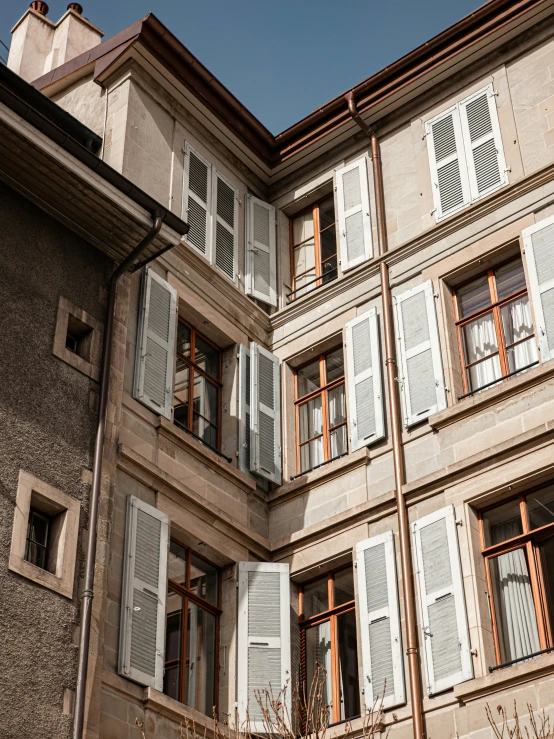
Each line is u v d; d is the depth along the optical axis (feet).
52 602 43.39
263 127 65.51
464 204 57.98
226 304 59.98
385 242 60.03
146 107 60.64
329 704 50.88
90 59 62.90
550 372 49.90
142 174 58.39
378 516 52.39
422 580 49.01
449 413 52.11
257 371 59.21
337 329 59.52
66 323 49.24
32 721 40.78
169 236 52.42
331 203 65.36
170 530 51.21
